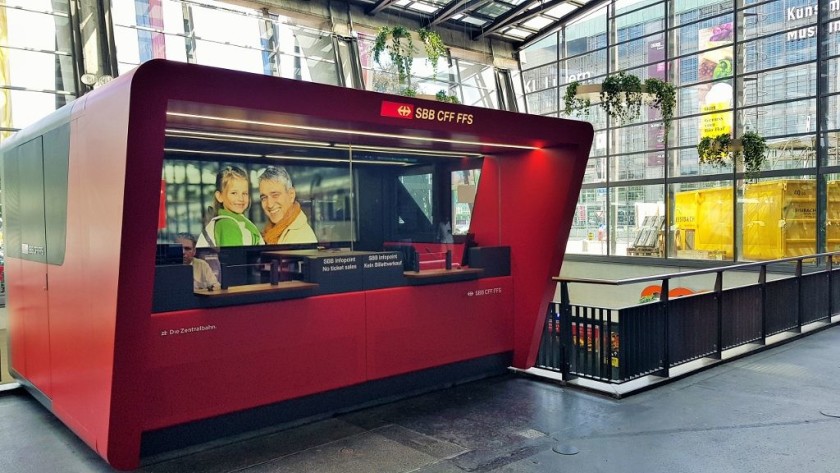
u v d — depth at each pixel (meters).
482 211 6.29
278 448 4.07
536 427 4.38
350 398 4.82
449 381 5.53
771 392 5.09
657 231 15.02
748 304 6.71
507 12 16.11
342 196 5.98
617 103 10.26
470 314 5.64
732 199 13.25
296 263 4.68
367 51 14.52
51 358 4.58
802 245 12.12
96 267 3.69
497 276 5.91
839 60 11.60
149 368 3.72
